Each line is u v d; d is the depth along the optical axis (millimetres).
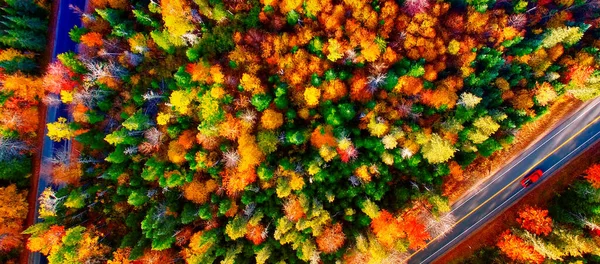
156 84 50312
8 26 53031
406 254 54688
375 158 45906
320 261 47812
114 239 51750
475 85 47156
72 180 53719
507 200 53312
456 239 54094
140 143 49188
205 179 49000
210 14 48562
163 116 46875
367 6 46938
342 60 47188
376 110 45688
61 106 56625
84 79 49656
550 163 52906
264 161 46750
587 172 49312
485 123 44125
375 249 44094
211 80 47344
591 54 47594
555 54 47469
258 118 47562
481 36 48375
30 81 52281
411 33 47219
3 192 52094
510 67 48000
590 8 50031
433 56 46938
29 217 55500
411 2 45969
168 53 51250
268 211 47125
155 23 50312
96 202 52375
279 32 49594
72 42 58406
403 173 47938
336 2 48312
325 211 44719
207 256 47000
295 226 45469
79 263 48312
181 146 48094
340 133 44156
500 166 53094
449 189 52281
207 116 45906
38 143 55969
